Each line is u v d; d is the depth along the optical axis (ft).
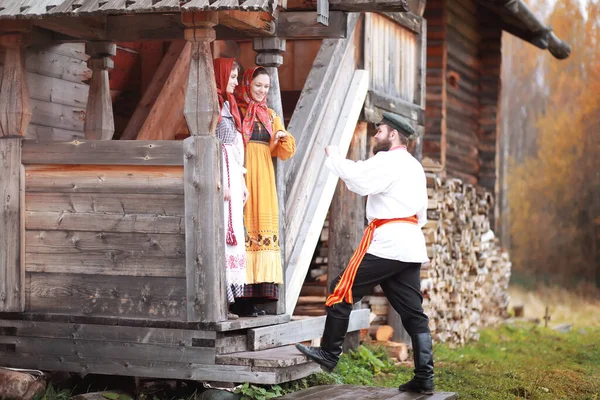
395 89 31.76
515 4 41.60
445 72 42.47
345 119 27.35
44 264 21.17
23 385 19.88
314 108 25.84
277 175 22.43
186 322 20.04
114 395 20.83
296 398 19.43
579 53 108.88
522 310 51.37
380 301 32.37
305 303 30.12
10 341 21.47
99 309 20.80
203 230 19.84
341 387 20.80
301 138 25.18
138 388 21.27
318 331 24.22
